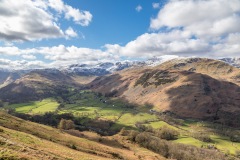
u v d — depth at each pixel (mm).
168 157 171125
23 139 73688
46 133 116188
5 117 124625
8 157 43219
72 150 91750
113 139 180750
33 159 46656
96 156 96688
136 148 173125
